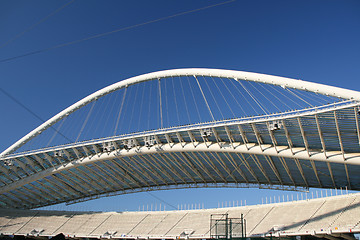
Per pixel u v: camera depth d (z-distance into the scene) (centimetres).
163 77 4369
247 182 4750
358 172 3581
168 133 3966
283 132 3306
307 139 3256
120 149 4369
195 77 4022
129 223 5303
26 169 4956
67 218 5831
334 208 3812
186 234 4566
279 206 4447
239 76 3575
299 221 3881
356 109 2664
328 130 3025
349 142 3061
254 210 4616
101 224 5450
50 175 5147
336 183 4106
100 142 4353
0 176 5109
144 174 5059
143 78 4584
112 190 5828
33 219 5909
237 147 3616
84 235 5216
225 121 3497
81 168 4984
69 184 5622
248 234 4031
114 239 5125
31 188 5716
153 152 4166
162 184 5459
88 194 6031
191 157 4344
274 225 4012
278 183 4562
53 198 6222
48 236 5381
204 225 4653
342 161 3072
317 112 2856
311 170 3878
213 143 3794
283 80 3191
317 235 3656
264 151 3472
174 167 4806
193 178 5025
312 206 4094
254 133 3469
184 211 5225
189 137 3947
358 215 3438
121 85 4822
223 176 4759
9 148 5253
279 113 3105
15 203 6353
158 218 5238
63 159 4791
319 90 2938
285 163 3809
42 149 4641
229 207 4906
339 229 3341
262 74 3391
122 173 5103
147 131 4081
